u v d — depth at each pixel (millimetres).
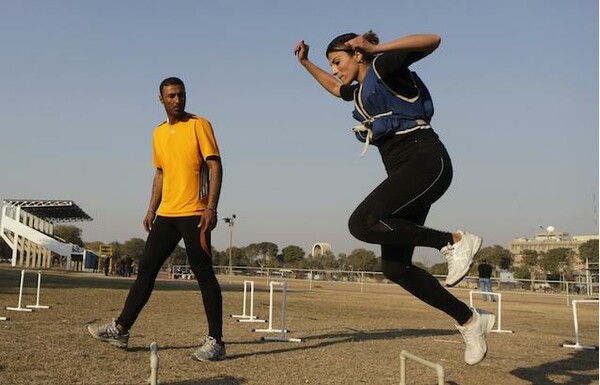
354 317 10602
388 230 3221
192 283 27141
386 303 16141
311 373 4344
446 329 8516
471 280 28844
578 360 5828
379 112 3344
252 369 4387
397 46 3059
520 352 6359
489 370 4961
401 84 3311
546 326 10969
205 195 4820
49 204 48031
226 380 3924
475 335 3631
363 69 3502
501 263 63031
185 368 4289
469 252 3229
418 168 3217
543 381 4574
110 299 11852
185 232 4746
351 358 5160
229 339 6324
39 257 47906
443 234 3271
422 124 3326
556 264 55250
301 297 17562
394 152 3359
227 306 12266
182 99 4742
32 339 5332
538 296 29031
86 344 5156
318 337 6844
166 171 4836
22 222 48219
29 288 14539
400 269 3568
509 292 32938
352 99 3947
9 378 3686
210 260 4789
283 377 4137
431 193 3258
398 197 3207
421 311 13094
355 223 3270
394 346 6203
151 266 4922
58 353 4625
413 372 4625
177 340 5816
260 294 17875
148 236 4969
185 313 9312
